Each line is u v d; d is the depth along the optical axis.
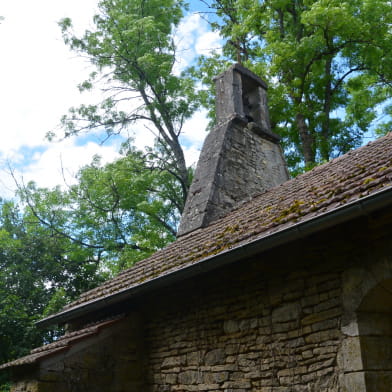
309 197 5.34
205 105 16.56
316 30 12.66
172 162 17.83
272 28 14.92
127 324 6.52
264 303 5.15
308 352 4.55
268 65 13.47
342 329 4.29
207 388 5.50
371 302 4.22
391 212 4.05
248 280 5.41
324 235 4.67
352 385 4.07
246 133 9.63
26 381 5.69
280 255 5.09
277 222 4.88
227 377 5.29
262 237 4.50
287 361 4.73
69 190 17.48
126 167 16.05
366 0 12.64
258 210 6.74
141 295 6.56
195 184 8.73
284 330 4.85
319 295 4.61
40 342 15.20
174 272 5.40
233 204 8.45
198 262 5.12
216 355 5.52
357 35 12.73
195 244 6.76
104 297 6.40
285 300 4.93
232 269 5.61
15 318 14.88
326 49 13.28
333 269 4.54
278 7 13.46
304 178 7.62
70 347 5.88
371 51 12.83
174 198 17.06
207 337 5.70
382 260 4.12
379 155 5.62
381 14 12.59
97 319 7.39
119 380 6.16
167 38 18.33
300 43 12.95
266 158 9.73
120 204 16.09
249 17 13.59
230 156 8.96
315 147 13.81
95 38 17.61
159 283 5.63
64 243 17.45
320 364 4.41
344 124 14.83
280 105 13.34
